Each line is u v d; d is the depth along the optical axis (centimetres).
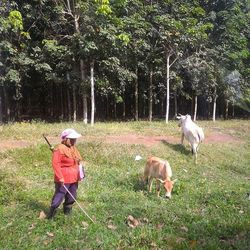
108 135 1800
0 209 841
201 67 2850
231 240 728
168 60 2670
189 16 2700
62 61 2319
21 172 1141
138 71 2933
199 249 670
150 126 2239
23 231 728
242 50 3080
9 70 2188
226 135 2267
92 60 2244
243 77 3275
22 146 1440
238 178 1424
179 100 3600
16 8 2211
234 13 3041
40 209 838
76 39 2177
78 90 2569
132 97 3194
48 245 676
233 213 896
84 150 1426
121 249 671
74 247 669
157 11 2608
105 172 1212
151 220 805
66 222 767
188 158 1581
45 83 2697
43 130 1781
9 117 2505
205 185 1182
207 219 834
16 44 2303
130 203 911
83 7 2155
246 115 3781
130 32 2430
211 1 3075
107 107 3125
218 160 1638
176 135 1961
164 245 691
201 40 2797
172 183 987
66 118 2833
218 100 3631
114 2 2298
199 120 3259
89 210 838
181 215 844
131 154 1466
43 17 2323
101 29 2133
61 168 771
